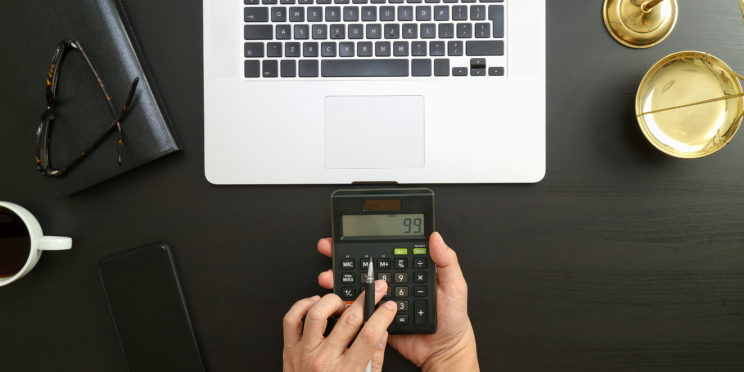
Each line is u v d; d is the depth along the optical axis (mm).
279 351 546
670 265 543
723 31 543
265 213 548
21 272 508
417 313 478
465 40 521
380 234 481
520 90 522
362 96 524
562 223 545
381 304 464
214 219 548
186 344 534
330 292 547
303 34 521
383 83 523
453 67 522
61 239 513
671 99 521
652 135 513
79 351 549
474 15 521
